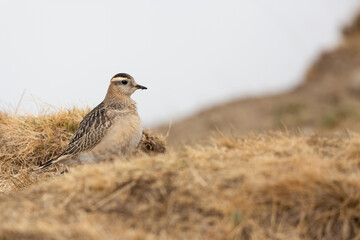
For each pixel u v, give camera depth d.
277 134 13.09
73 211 9.88
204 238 9.20
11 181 13.41
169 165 10.74
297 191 9.78
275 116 29.92
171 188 10.13
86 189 10.34
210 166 10.70
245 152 11.54
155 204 9.88
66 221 9.59
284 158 11.01
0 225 9.43
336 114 28.08
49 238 9.00
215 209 9.66
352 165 10.91
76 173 11.01
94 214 9.73
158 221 9.57
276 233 9.36
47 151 14.53
